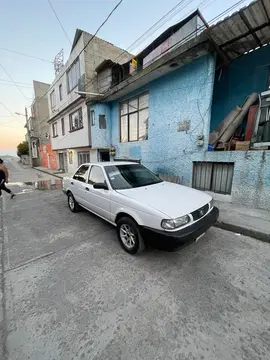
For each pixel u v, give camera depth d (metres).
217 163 5.43
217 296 2.04
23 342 1.59
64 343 1.57
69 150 14.94
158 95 6.83
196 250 3.00
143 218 2.62
